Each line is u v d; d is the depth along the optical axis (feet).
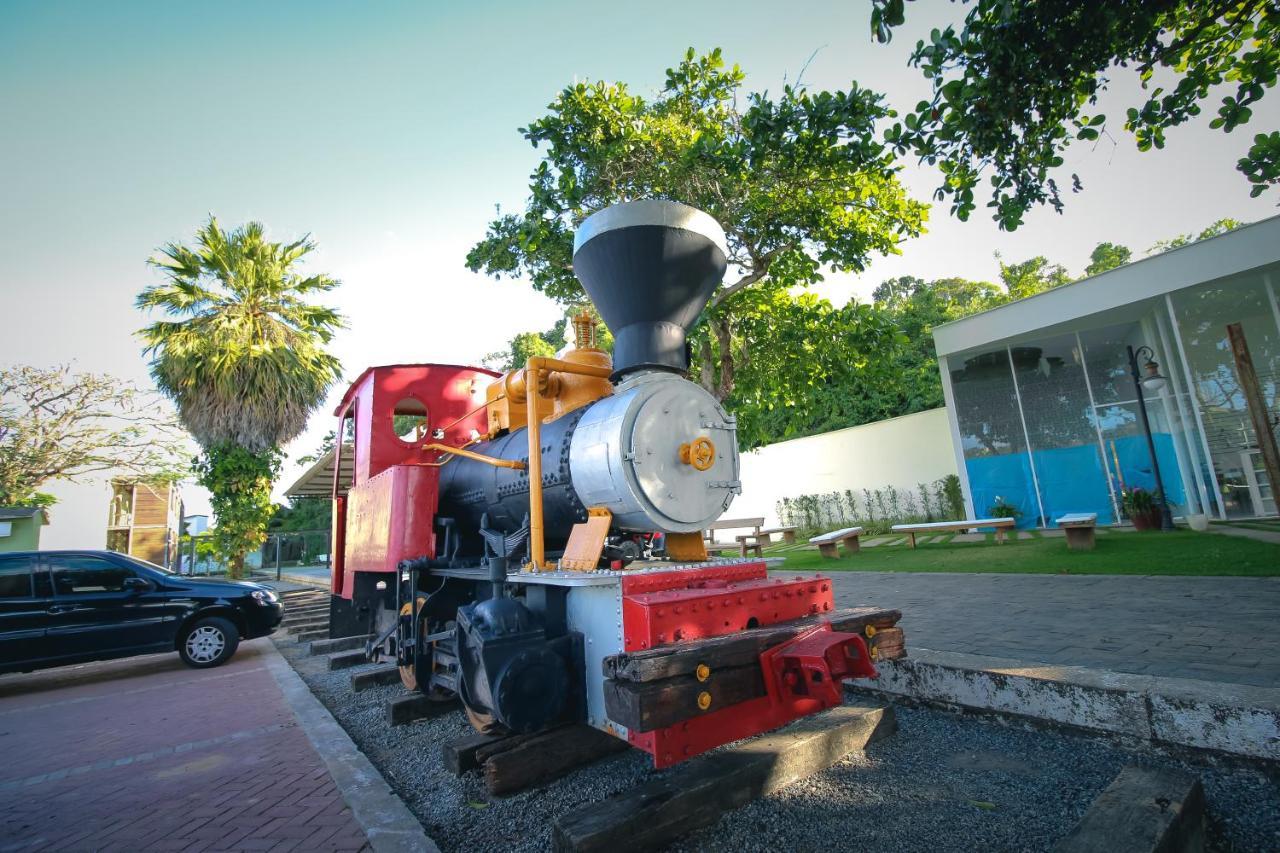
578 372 13.33
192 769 12.99
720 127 30.78
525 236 29.22
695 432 12.04
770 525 70.08
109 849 9.51
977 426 47.11
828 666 8.41
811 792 9.85
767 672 8.73
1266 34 14.53
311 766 12.74
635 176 29.43
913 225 31.65
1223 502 36.76
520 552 13.82
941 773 10.34
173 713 17.92
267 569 80.89
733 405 36.14
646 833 8.18
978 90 13.60
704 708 7.98
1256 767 9.23
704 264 12.61
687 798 8.70
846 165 27.04
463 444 19.12
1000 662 13.08
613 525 12.11
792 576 11.22
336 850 9.13
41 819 10.71
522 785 10.68
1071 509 43.91
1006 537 39.81
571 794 10.48
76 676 24.64
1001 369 46.73
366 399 19.92
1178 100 15.12
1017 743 11.28
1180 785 8.20
